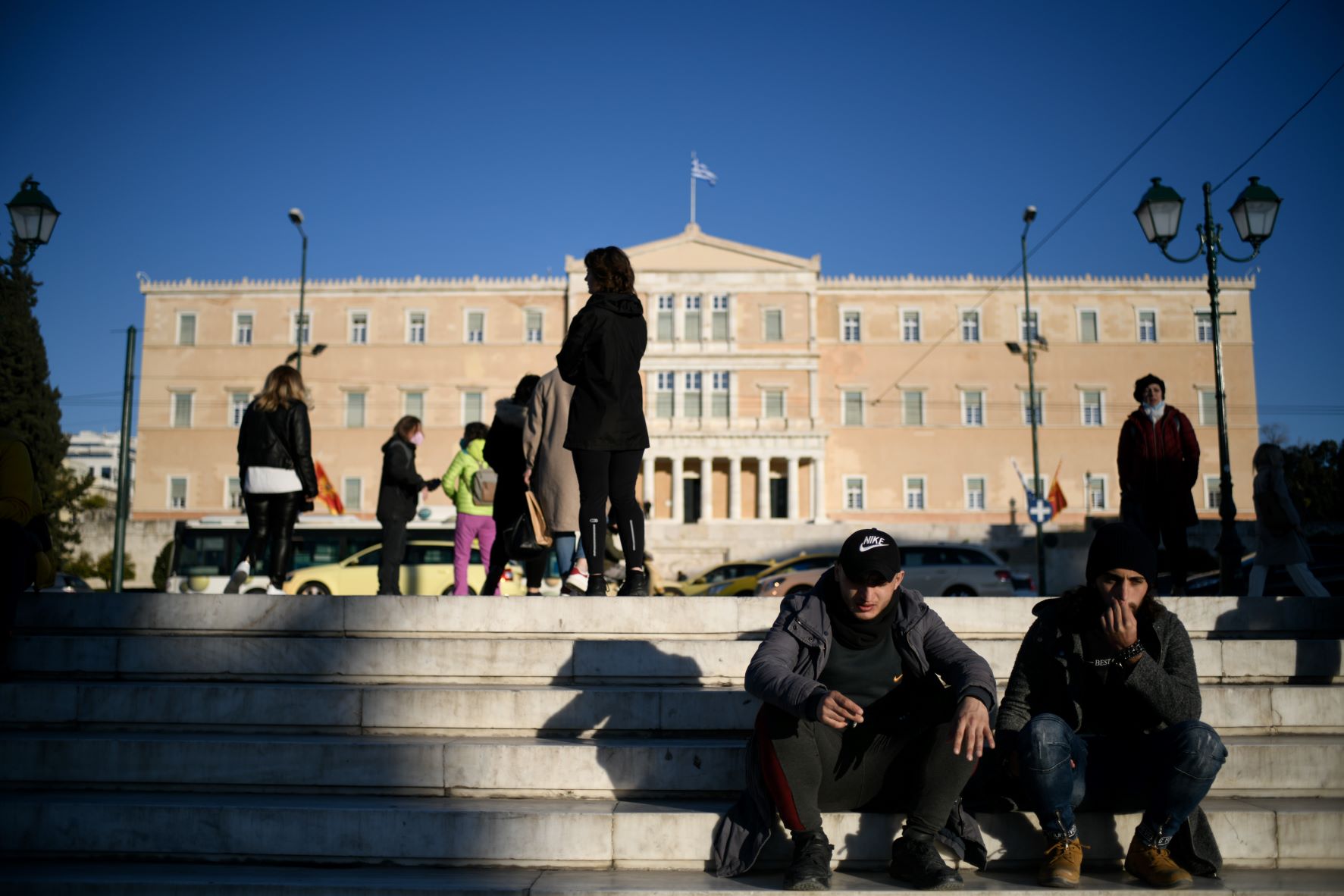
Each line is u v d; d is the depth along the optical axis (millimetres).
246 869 5082
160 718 6059
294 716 6016
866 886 4758
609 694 5965
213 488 61469
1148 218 15781
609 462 7473
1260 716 5992
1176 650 5031
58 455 40469
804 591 5254
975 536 52500
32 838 5223
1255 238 14953
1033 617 6867
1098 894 4672
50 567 7086
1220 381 14602
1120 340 61875
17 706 6082
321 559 30719
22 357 39594
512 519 9180
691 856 5070
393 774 5570
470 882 4812
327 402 62125
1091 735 5121
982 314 62406
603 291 7465
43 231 14914
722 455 59906
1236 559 13062
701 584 29734
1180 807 4719
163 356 62469
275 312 62750
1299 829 5105
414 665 6410
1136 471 10133
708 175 64500
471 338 62781
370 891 4672
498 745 5578
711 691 5957
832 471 61656
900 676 5094
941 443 61594
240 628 6848
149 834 5199
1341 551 17188
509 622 6801
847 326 62969
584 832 5098
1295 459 62219
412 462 11445
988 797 5164
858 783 5027
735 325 61969
